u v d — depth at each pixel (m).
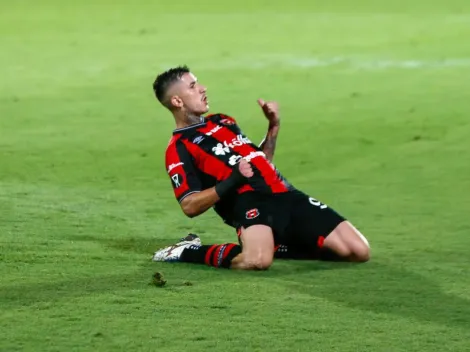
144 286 13.95
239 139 16.12
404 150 25.17
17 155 24.73
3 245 16.22
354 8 62.50
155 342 11.59
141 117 30.23
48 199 20.11
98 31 51.59
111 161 24.27
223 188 15.22
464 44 45.12
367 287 14.12
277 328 12.15
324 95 33.44
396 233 17.73
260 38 48.53
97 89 35.22
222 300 13.30
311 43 46.66
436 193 20.94
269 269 15.14
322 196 20.89
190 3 66.31
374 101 32.09
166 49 44.94
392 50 44.00
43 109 31.52
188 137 16.00
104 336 11.77
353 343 11.64
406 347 11.54
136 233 17.53
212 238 17.39
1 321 12.27
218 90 34.75
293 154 25.03
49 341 11.59
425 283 14.36
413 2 65.44
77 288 13.79
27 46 46.56
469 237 17.38
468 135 26.67
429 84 35.16
